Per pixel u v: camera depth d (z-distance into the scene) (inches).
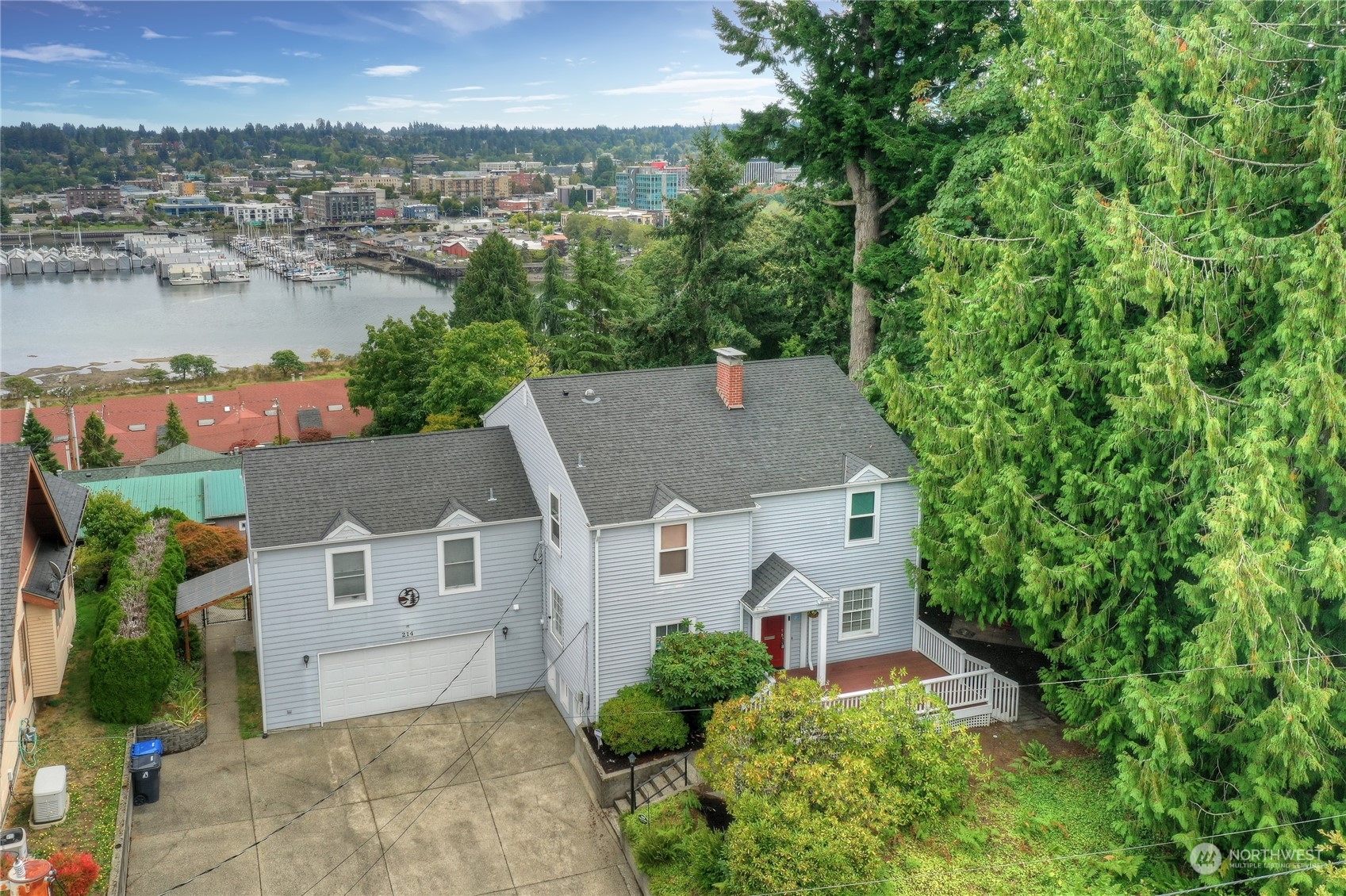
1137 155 754.2
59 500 1126.4
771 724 792.9
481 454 1112.2
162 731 951.0
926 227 944.3
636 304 2330.2
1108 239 695.7
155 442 3075.8
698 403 1101.7
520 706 1061.1
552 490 1023.6
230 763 943.0
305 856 816.3
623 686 971.3
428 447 1102.4
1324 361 600.1
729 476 1012.5
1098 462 796.6
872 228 1395.2
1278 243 642.2
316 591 984.3
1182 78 694.5
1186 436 722.8
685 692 911.7
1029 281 828.0
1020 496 815.7
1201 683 641.0
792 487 1019.3
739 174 1771.7
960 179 1138.7
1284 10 671.8
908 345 1291.8
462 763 954.1
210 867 796.6
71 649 1108.5
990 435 840.3
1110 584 811.4
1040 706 992.2
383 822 862.5
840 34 1307.8
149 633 962.7
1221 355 674.2
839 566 1065.5
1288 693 610.9
